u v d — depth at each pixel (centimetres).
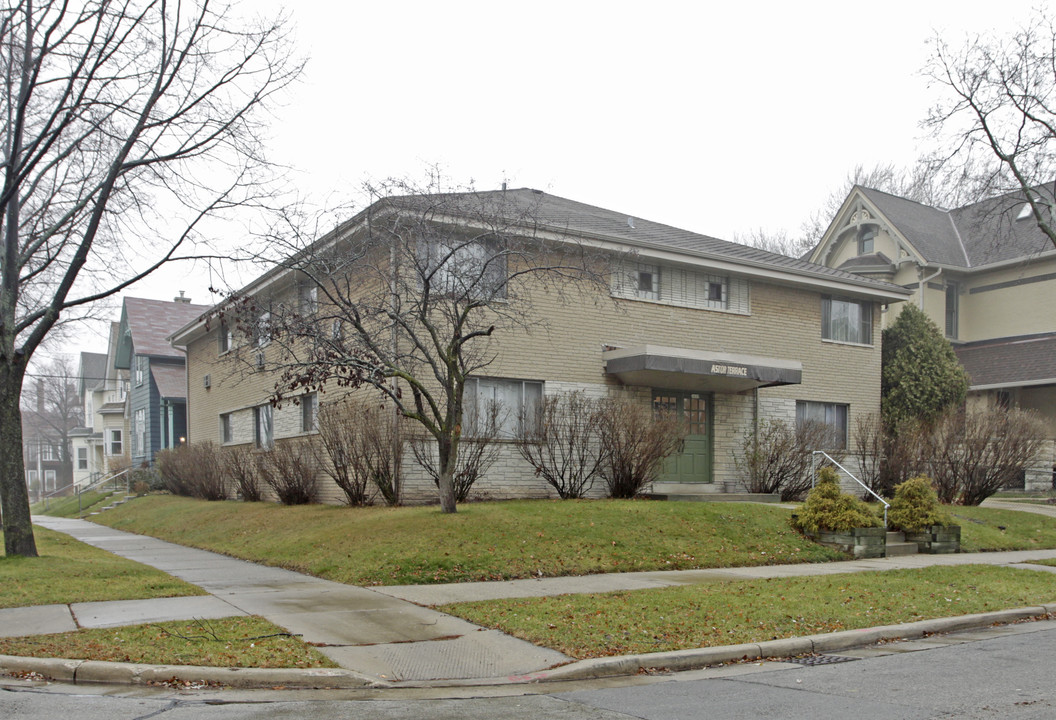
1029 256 2972
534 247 1728
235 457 2314
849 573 1260
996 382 2917
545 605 980
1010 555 1555
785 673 753
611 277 2022
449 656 787
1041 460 2459
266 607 972
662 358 1900
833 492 1555
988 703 634
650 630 871
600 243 1920
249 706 639
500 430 1830
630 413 1853
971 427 2091
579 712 627
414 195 1423
